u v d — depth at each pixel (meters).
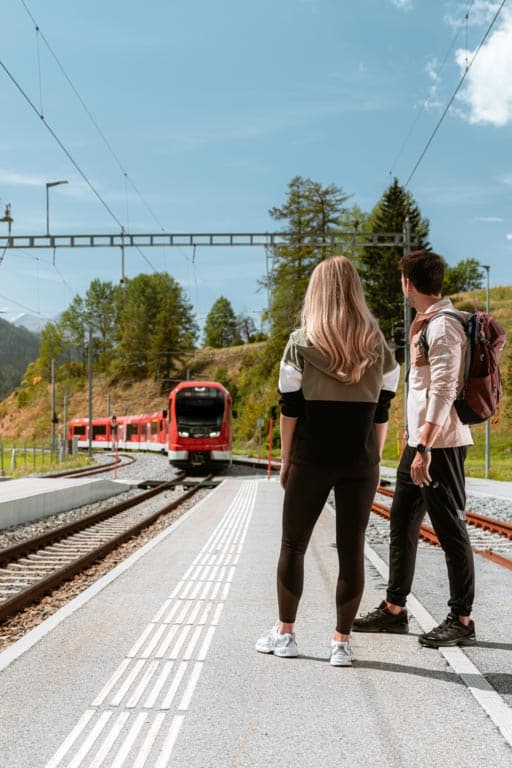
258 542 9.84
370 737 3.24
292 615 4.40
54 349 154.88
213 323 169.25
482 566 8.06
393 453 47.00
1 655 4.42
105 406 137.38
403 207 81.06
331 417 4.01
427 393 4.65
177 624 5.20
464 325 4.53
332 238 26.81
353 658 4.34
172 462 32.75
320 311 4.02
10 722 3.39
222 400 33.09
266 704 3.62
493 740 3.21
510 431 53.38
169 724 3.37
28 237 26.48
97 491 21.30
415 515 4.89
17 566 9.56
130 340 142.75
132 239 26.33
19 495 15.48
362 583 4.19
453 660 4.29
